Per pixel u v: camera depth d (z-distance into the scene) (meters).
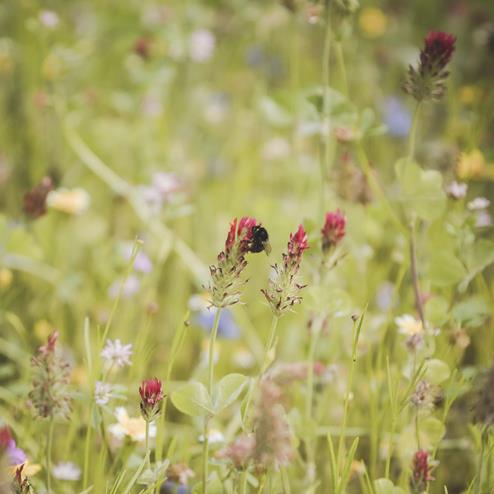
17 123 2.10
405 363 1.50
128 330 1.69
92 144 2.06
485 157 1.65
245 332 1.68
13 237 1.66
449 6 2.81
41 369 1.34
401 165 1.47
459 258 1.49
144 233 1.81
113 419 1.49
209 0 2.63
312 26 2.68
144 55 2.07
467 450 1.50
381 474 1.49
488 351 1.56
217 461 1.40
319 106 1.55
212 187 2.03
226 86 2.51
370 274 1.71
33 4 2.25
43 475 1.45
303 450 1.51
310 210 1.81
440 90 1.44
